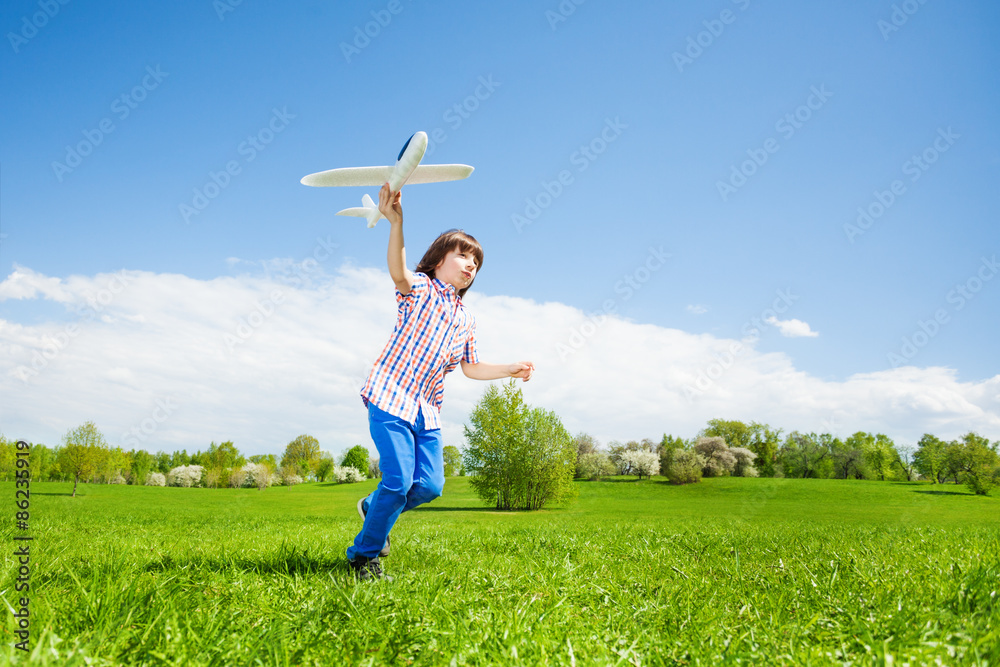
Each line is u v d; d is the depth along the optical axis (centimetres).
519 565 367
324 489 4750
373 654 159
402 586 251
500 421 3419
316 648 164
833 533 723
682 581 292
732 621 211
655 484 4916
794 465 5331
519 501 3362
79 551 383
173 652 153
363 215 336
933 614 196
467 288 350
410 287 305
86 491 3547
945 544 488
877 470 4922
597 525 1028
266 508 2288
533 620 197
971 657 155
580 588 268
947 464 4316
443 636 177
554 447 3381
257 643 162
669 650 175
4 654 139
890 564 346
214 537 648
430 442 315
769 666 158
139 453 4994
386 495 292
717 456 5394
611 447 5750
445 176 310
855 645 173
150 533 711
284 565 324
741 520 1402
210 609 204
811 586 265
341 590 217
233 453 5919
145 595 206
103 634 161
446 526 930
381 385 299
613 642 181
